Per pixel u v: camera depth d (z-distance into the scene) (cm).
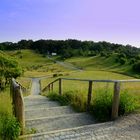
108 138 541
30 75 9081
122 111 709
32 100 1165
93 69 12469
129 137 545
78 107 838
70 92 1062
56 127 645
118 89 675
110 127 611
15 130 522
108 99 740
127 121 650
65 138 543
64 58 19200
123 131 582
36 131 609
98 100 768
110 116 709
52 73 10181
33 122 672
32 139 536
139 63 10569
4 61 3141
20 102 555
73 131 584
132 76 8950
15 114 560
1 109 645
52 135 560
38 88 4478
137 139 534
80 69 12781
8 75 3097
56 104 1009
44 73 10219
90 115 745
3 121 538
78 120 704
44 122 677
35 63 16625
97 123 673
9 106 672
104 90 820
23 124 565
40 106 970
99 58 15688
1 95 924
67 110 829
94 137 548
